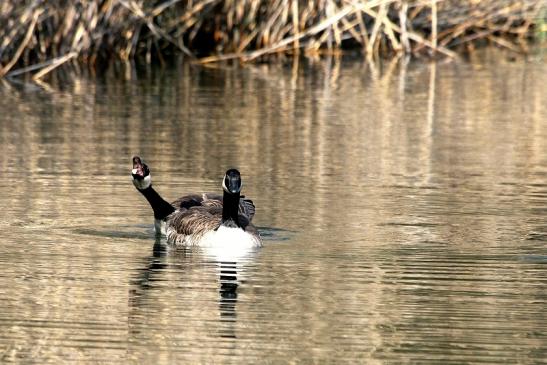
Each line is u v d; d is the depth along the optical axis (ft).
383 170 60.90
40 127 73.92
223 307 37.60
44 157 63.62
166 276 41.37
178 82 96.07
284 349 33.71
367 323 36.06
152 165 61.72
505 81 97.19
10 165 61.16
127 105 83.71
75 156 64.03
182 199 50.31
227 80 97.50
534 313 37.01
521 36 126.21
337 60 110.22
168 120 77.05
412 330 35.35
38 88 92.17
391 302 38.11
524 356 33.17
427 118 78.79
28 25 100.12
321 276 41.24
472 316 36.81
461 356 33.27
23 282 40.32
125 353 33.35
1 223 48.73
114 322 36.01
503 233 47.55
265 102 85.40
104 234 47.73
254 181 57.72
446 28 119.03
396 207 52.26
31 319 36.32
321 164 62.39
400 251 44.68
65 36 102.68
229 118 77.97
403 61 109.91
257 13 111.96
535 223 49.34
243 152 65.67
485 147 68.28
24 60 102.58
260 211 51.16
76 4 102.68
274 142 69.00
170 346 33.94
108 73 101.09
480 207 52.37
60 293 39.11
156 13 104.63
